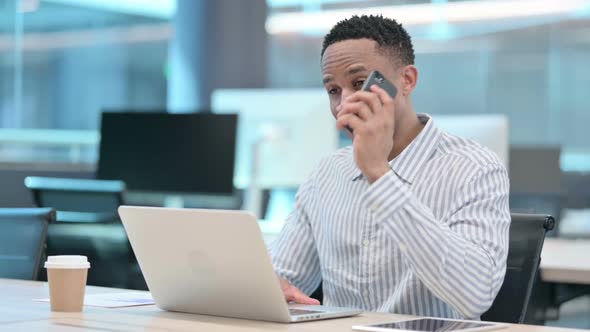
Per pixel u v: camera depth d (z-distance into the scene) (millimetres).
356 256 2096
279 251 2324
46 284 2266
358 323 1612
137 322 1609
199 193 4555
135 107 8797
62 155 6957
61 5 8289
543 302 2973
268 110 4648
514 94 8984
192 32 7652
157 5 8836
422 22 8805
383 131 1744
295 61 9297
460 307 1764
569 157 8719
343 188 2188
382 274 2039
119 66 8742
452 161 2045
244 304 1645
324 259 2195
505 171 2041
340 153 2336
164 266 1731
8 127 7824
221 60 7652
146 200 4691
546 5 8406
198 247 1646
